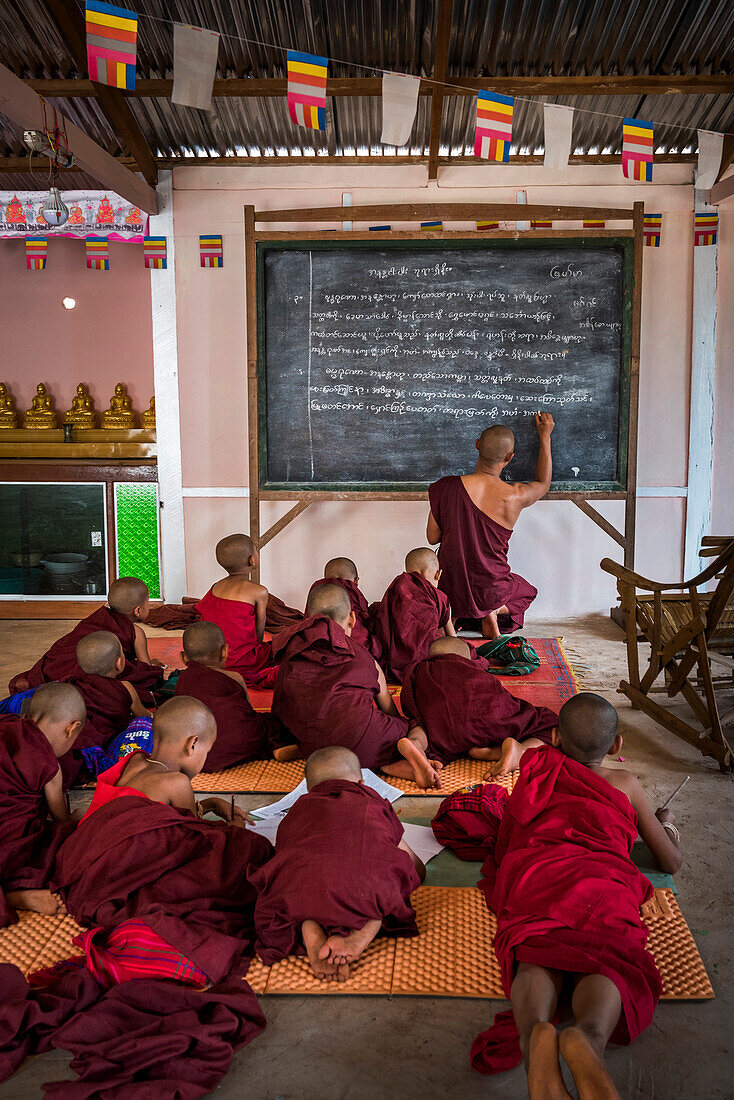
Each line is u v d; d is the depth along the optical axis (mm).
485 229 5629
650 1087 1813
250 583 4625
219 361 6023
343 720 3285
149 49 5066
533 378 5570
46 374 6949
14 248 6852
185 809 2527
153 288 5980
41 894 2475
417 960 2240
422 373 5594
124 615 4293
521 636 5332
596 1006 1730
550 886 2035
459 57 5105
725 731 3840
